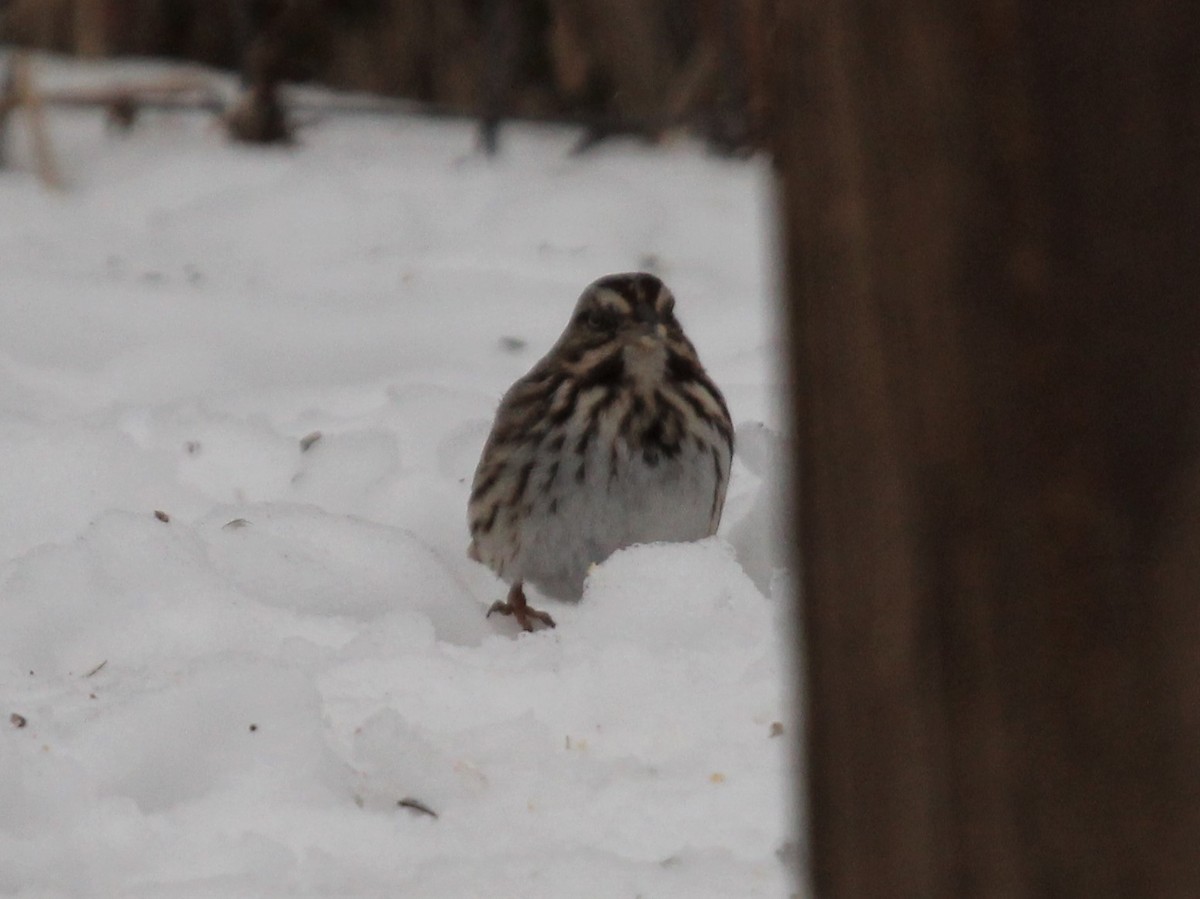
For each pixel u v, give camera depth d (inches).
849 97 167.8
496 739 387.2
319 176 876.6
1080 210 159.8
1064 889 168.1
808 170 173.0
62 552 459.5
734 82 976.3
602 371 516.4
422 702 404.2
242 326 730.8
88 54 1120.2
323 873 336.2
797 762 189.5
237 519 505.0
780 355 181.8
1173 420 159.9
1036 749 167.5
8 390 668.7
